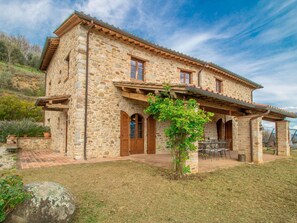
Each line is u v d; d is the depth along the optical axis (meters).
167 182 4.47
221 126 12.55
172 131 5.06
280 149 10.18
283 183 4.78
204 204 3.38
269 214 3.08
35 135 11.62
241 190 4.16
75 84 7.43
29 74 29.94
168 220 2.79
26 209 2.27
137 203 3.31
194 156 5.51
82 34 7.40
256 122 7.66
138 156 8.44
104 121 7.87
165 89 5.30
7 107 16.67
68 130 8.17
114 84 8.18
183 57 10.46
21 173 5.04
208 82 12.20
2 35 40.03
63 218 2.46
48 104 7.91
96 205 3.18
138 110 9.10
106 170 5.47
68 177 4.70
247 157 7.73
